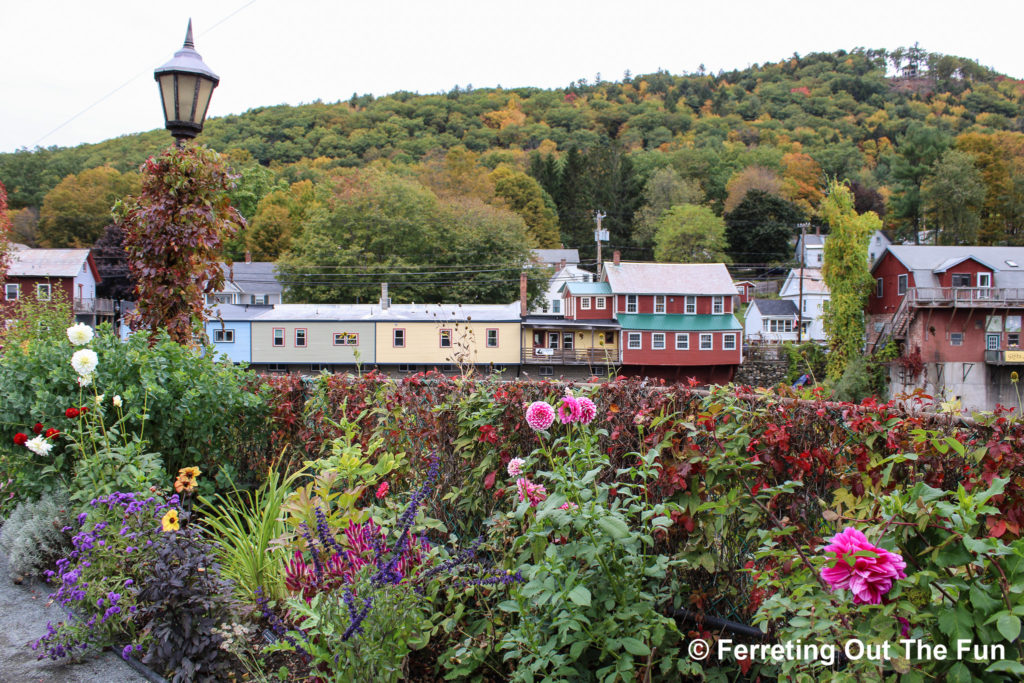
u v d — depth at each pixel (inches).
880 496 90.0
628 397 131.5
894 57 5462.6
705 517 112.3
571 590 99.0
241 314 1501.0
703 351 1578.5
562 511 104.0
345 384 188.2
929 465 99.1
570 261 2699.3
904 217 2640.3
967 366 1434.5
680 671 105.4
